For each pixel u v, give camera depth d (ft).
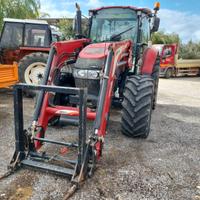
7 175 8.64
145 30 15.74
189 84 37.81
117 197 7.76
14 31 21.47
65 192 7.86
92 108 10.84
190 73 50.75
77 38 14.98
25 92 19.74
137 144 11.83
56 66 11.26
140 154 10.80
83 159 8.38
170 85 35.86
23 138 9.14
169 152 11.16
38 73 20.06
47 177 8.61
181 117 17.24
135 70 14.67
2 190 7.90
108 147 11.32
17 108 8.86
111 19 15.08
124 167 9.56
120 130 13.46
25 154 9.29
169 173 9.29
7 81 14.87
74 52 12.62
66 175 8.47
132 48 14.40
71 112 9.55
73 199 7.57
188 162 10.26
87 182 8.41
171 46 46.03
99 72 10.71
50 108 9.93
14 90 8.78
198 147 11.91
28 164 8.96
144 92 11.67
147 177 8.95
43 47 21.07
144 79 12.14
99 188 8.14
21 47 20.89
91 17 15.44
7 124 13.88
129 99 11.73
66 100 11.72
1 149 10.67
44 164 8.96
